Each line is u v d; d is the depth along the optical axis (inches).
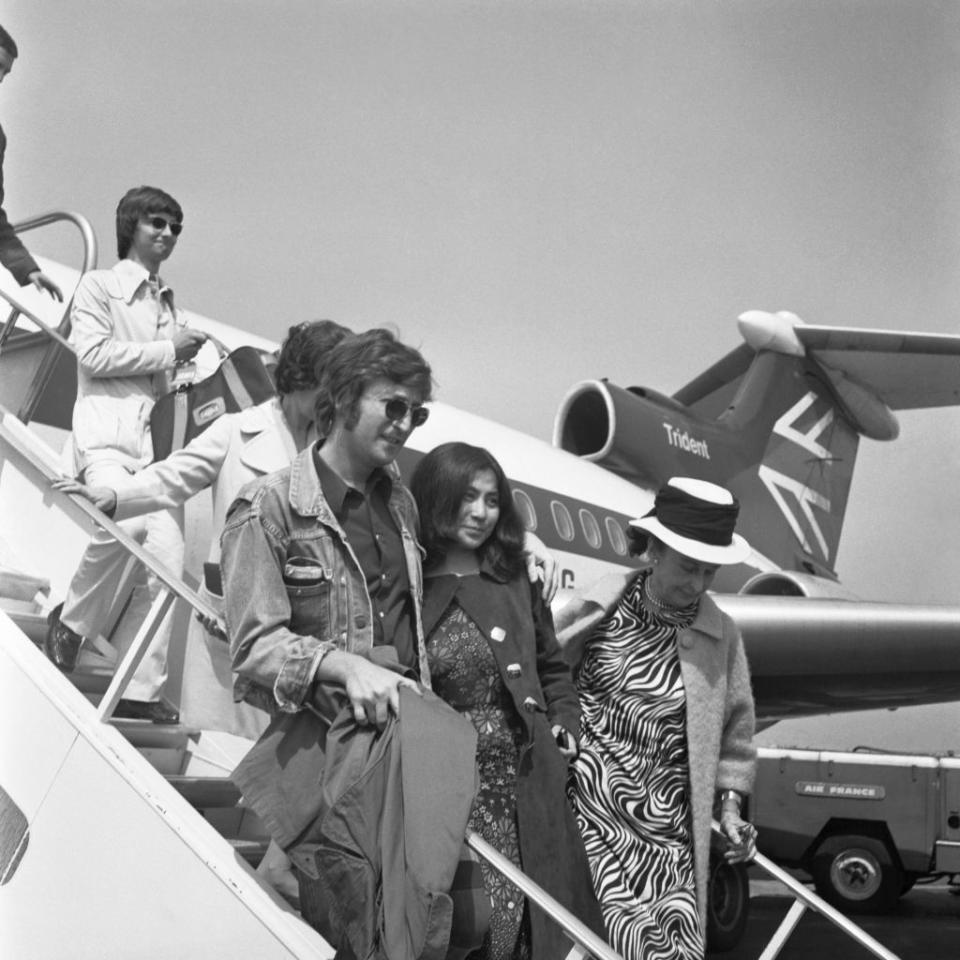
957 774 464.4
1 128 192.2
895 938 391.5
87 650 159.3
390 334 104.7
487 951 104.2
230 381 161.6
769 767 483.2
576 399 535.2
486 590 112.0
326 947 100.7
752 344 673.0
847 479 711.1
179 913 106.3
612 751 122.6
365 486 108.1
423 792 92.4
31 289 216.2
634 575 127.1
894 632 356.8
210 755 150.9
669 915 118.1
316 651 97.3
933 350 670.5
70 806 114.4
